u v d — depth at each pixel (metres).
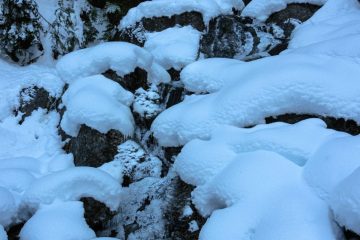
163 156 5.53
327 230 3.09
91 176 4.62
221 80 5.45
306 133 3.99
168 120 5.32
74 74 6.29
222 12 7.71
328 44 5.08
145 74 6.40
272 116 4.52
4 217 4.38
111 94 5.84
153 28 7.55
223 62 5.77
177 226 4.38
